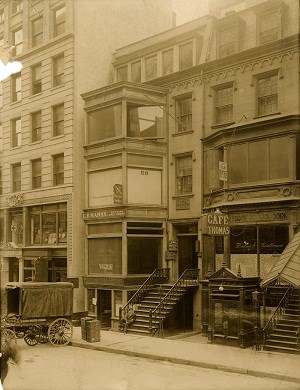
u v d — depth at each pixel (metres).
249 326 15.76
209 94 20.47
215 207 19.03
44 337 16.55
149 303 19.66
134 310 19.33
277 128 17.34
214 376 11.75
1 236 22.41
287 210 17.02
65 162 22.30
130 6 24.16
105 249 21.61
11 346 9.23
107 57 23.83
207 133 20.48
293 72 17.70
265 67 18.72
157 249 21.36
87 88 22.97
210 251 19.84
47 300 16.27
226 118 20.12
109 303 21.41
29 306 15.93
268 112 18.72
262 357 13.78
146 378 10.92
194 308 19.64
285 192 17.02
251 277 16.59
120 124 21.28
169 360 13.91
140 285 20.73
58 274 22.70
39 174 22.52
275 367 12.41
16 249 22.33
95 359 13.90
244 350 15.01
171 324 18.84
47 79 22.48
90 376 10.73
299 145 17.00
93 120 22.34
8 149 22.08
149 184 21.41
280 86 18.05
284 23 18.48
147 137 21.41
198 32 21.58
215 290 16.75
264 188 17.55
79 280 22.11
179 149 21.39
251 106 19.08
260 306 16.08
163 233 21.45
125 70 23.66
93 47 23.28
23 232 22.34
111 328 20.72
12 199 22.23
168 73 22.19
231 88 20.02
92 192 22.25
